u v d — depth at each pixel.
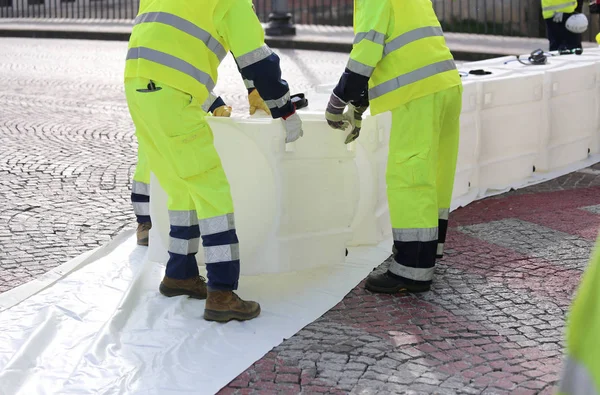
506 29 17.70
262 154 4.49
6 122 9.81
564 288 4.71
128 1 25.23
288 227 4.62
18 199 6.70
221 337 4.14
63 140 8.90
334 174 4.73
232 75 13.16
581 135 7.76
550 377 3.67
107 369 3.85
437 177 4.85
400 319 4.33
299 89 12.02
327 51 16.83
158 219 4.82
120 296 4.72
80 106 10.91
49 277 4.97
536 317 4.33
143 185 5.45
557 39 11.87
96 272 5.07
